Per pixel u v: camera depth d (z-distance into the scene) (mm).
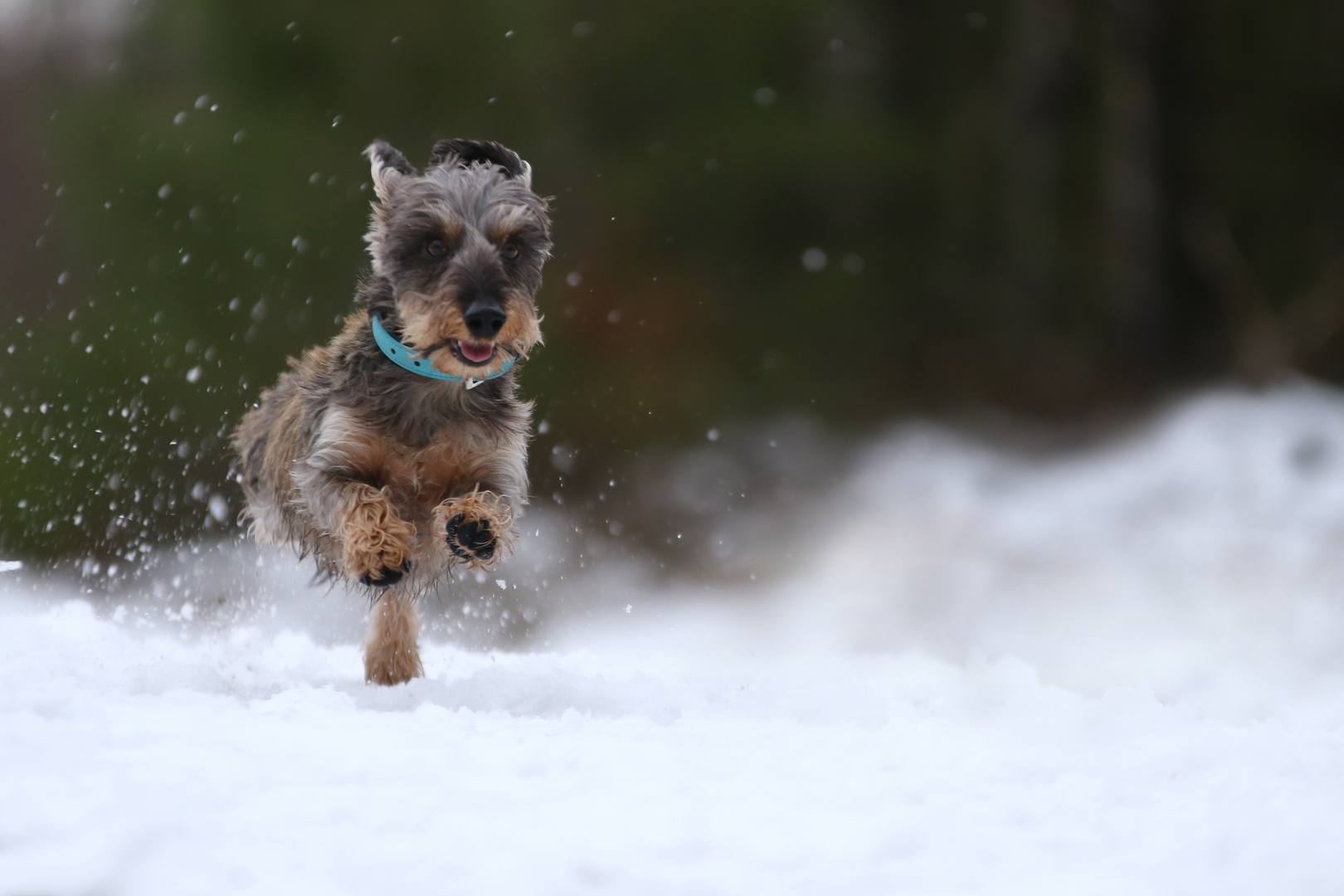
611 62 23328
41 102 25922
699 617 13344
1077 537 16609
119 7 24438
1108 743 5383
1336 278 26047
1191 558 14516
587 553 16406
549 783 4340
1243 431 20203
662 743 5199
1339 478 17500
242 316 20125
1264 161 26953
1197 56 27172
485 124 22812
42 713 4652
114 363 19141
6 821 3537
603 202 23156
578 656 8742
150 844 3420
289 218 20625
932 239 25141
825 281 23625
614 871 3551
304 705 5531
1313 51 26812
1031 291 25781
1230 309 25828
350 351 6980
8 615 8219
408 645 7270
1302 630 10742
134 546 11172
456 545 6484
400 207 7020
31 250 24109
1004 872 3713
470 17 22703
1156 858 3834
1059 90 26938
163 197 20688
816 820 4098
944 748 5238
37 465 14773
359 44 22266
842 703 6629
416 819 3812
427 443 6750
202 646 8117
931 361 24578
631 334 22781
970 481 20516
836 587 15242
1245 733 5543
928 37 27250
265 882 3295
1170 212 27016
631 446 21484
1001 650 10547
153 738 4410
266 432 8016
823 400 22969
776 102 23844
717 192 23188
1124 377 25141
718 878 3594
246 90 21875
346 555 6418
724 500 20312
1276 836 3982
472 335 6469
